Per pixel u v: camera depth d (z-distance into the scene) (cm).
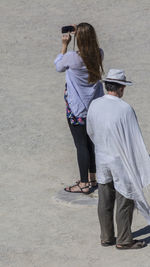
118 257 1529
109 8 5141
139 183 1506
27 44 4272
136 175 1502
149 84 3312
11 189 2045
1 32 4559
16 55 4025
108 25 4666
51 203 1916
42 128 2686
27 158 2339
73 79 1895
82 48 1844
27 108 2973
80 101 1909
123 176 1498
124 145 1487
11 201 1942
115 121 1482
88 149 2002
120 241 1566
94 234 1675
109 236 1591
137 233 1673
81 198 1939
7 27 4688
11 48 4181
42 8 5200
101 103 1522
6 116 2855
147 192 1970
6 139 2552
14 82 3453
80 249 1584
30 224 1761
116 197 1540
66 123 2752
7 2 5412
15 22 4822
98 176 1557
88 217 1795
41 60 3903
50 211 1852
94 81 1877
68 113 1945
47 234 1688
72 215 1816
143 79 3403
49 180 2117
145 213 1548
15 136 2588
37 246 1612
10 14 5050
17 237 1675
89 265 1491
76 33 1856
